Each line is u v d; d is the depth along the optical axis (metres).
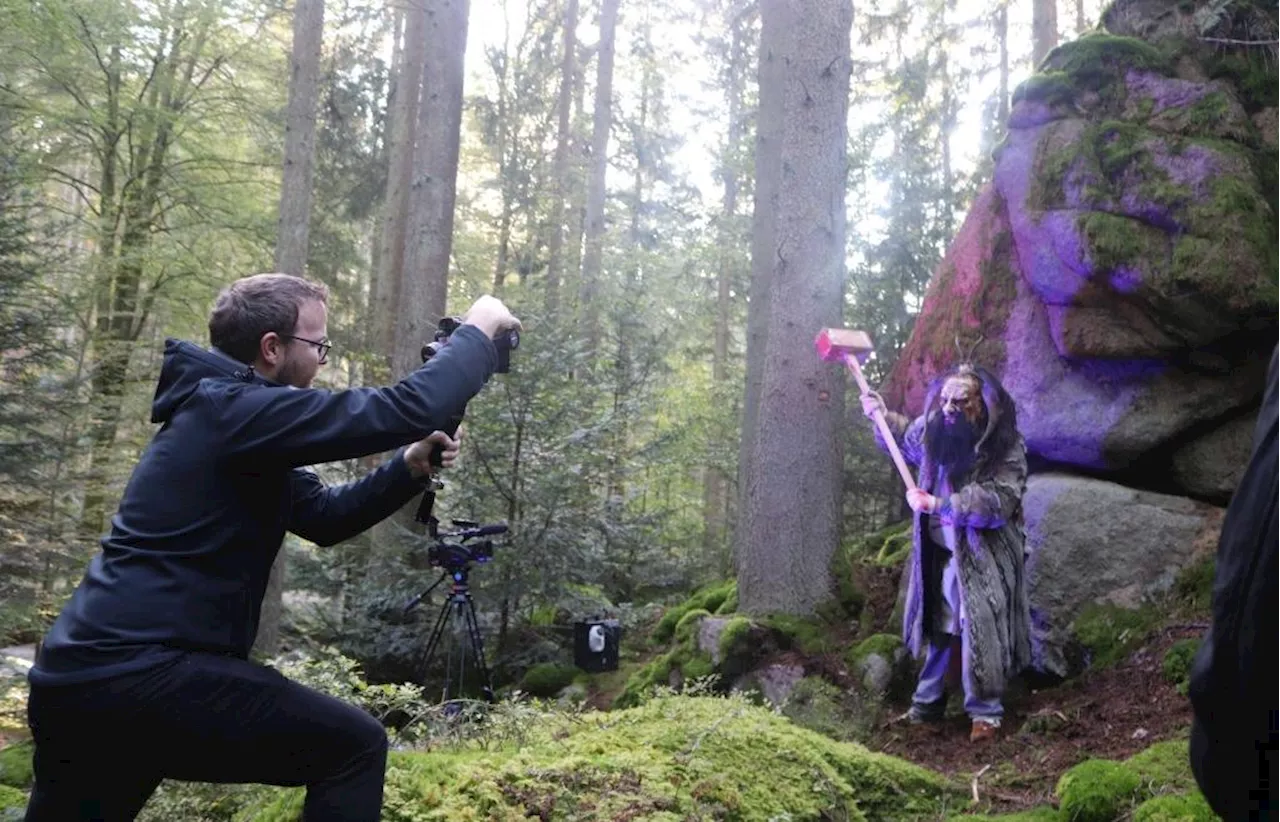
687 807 3.03
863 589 6.29
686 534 12.00
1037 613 5.05
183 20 11.76
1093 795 3.30
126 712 1.73
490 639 7.60
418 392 1.90
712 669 5.80
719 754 3.48
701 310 16.16
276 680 1.87
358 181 15.03
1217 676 1.25
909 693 5.25
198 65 12.99
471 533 6.31
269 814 2.98
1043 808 3.47
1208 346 5.12
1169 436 5.23
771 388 6.47
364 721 1.93
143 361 11.66
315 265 14.34
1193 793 3.03
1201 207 4.99
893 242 9.38
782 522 6.29
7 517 7.84
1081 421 5.47
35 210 9.16
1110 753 4.03
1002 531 4.60
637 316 10.75
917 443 5.11
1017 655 4.54
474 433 7.56
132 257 11.32
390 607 7.60
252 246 13.22
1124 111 5.55
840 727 4.92
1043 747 4.26
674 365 15.58
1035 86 5.79
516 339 2.17
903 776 3.81
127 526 1.86
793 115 6.58
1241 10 5.55
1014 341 5.90
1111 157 5.36
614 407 8.88
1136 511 5.05
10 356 7.89
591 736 3.56
